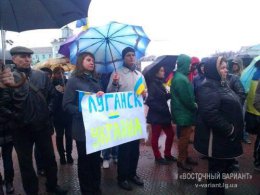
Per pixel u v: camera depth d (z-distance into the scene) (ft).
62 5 8.03
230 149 10.99
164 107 16.49
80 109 11.56
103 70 14.46
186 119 15.08
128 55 13.38
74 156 18.92
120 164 13.67
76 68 12.00
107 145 12.03
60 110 16.42
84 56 11.91
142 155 18.89
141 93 13.23
